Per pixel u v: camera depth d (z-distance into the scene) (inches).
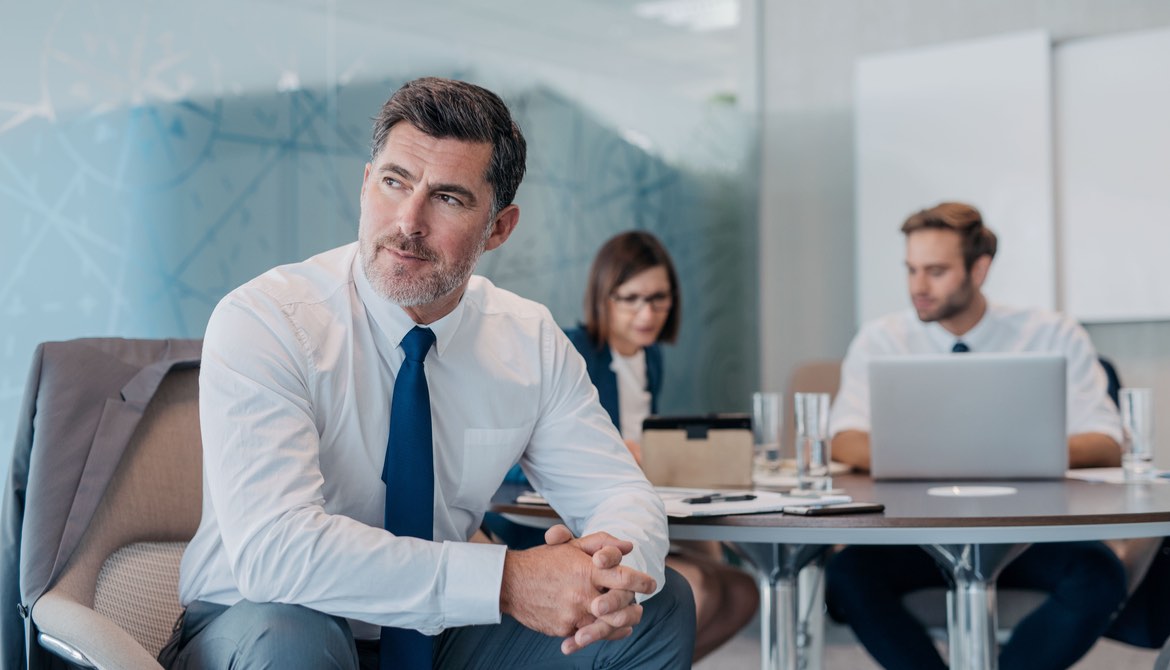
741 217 221.5
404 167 63.1
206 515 67.3
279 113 139.7
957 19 205.5
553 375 74.2
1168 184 185.2
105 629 59.8
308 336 65.1
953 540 67.9
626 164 195.3
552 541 63.1
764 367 225.9
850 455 107.3
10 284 112.7
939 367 94.3
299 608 59.3
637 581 60.0
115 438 71.9
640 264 116.9
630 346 120.7
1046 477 94.4
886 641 100.1
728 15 217.6
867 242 208.2
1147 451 94.3
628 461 74.2
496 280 168.4
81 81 119.6
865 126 208.5
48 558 66.7
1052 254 191.9
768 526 69.9
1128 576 97.9
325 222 144.9
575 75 185.8
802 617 97.6
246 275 135.5
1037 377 93.7
